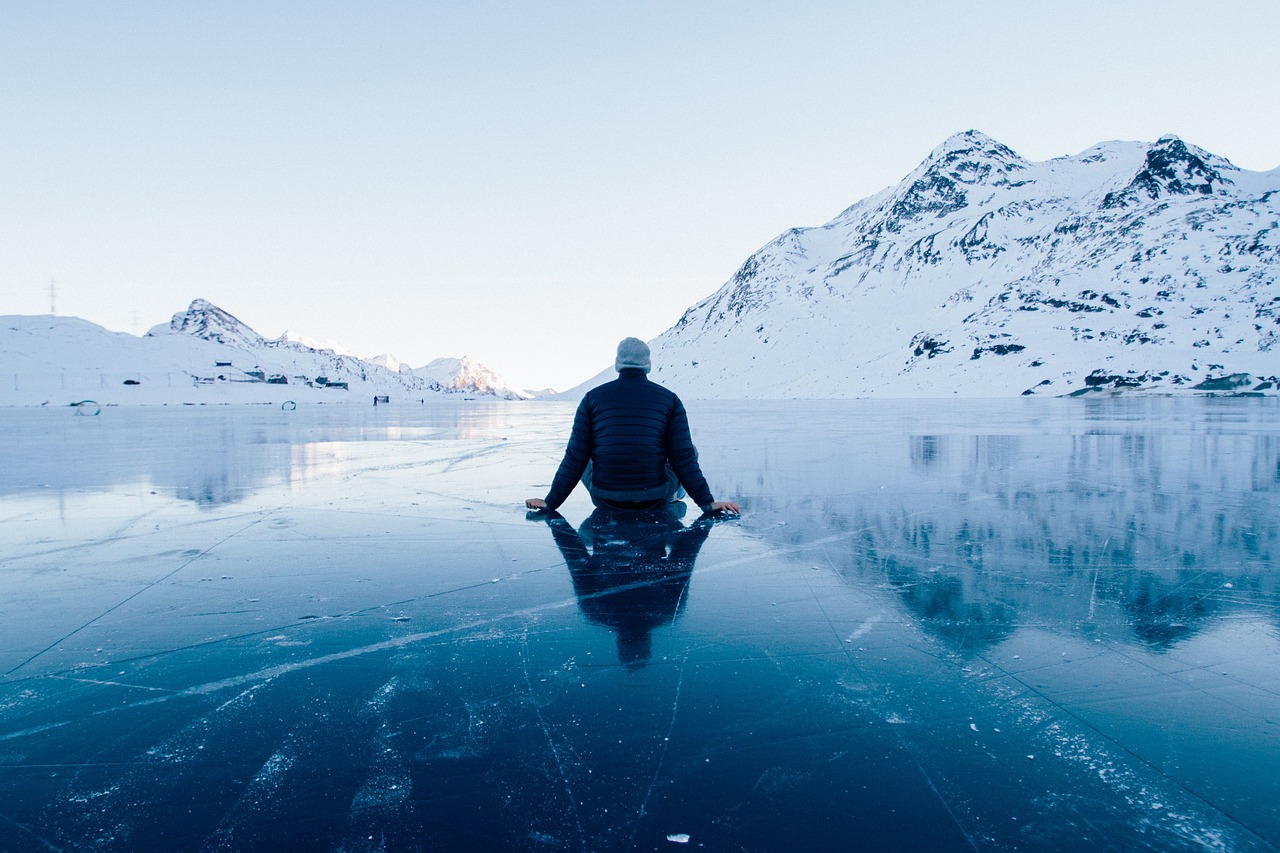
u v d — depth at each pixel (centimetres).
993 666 160
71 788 112
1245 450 779
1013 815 103
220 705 142
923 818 103
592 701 143
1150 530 320
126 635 183
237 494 452
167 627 189
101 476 562
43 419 2327
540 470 604
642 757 121
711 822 102
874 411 2656
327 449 873
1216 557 266
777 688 148
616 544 294
